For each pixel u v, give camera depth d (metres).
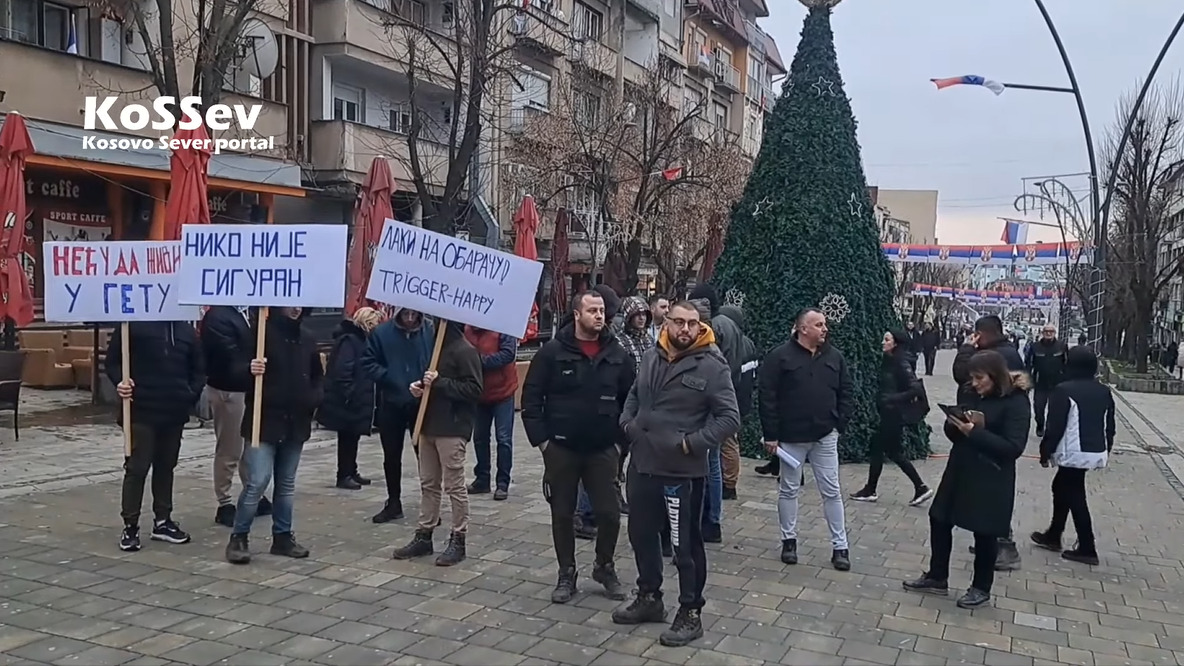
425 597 5.79
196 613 5.38
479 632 5.22
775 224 11.54
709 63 42.47
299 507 8.16
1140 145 31.88
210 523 7.39
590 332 5.77
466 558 6.66
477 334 8.57
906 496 9.55
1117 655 5.24
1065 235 38.41
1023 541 7.98
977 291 68.56
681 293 22.14
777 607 5.82
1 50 14.33
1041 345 14.98
